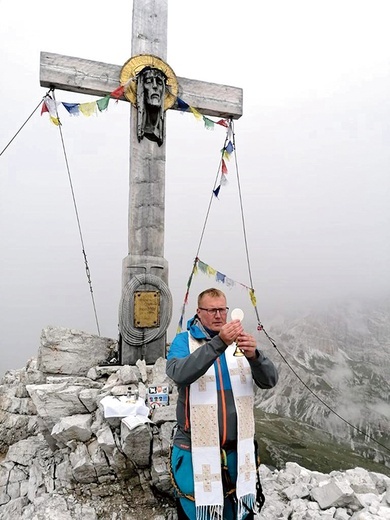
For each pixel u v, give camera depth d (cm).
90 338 591
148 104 601
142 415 408
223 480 243
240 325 219
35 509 362
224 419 242
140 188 617
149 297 594
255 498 253
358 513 339
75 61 589
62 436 414
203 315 251
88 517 342
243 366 256
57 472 407
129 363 578
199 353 216
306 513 345
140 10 633
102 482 382
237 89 678
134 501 367
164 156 630
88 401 452
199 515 232
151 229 616
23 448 494
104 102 596
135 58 614
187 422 246
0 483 434
